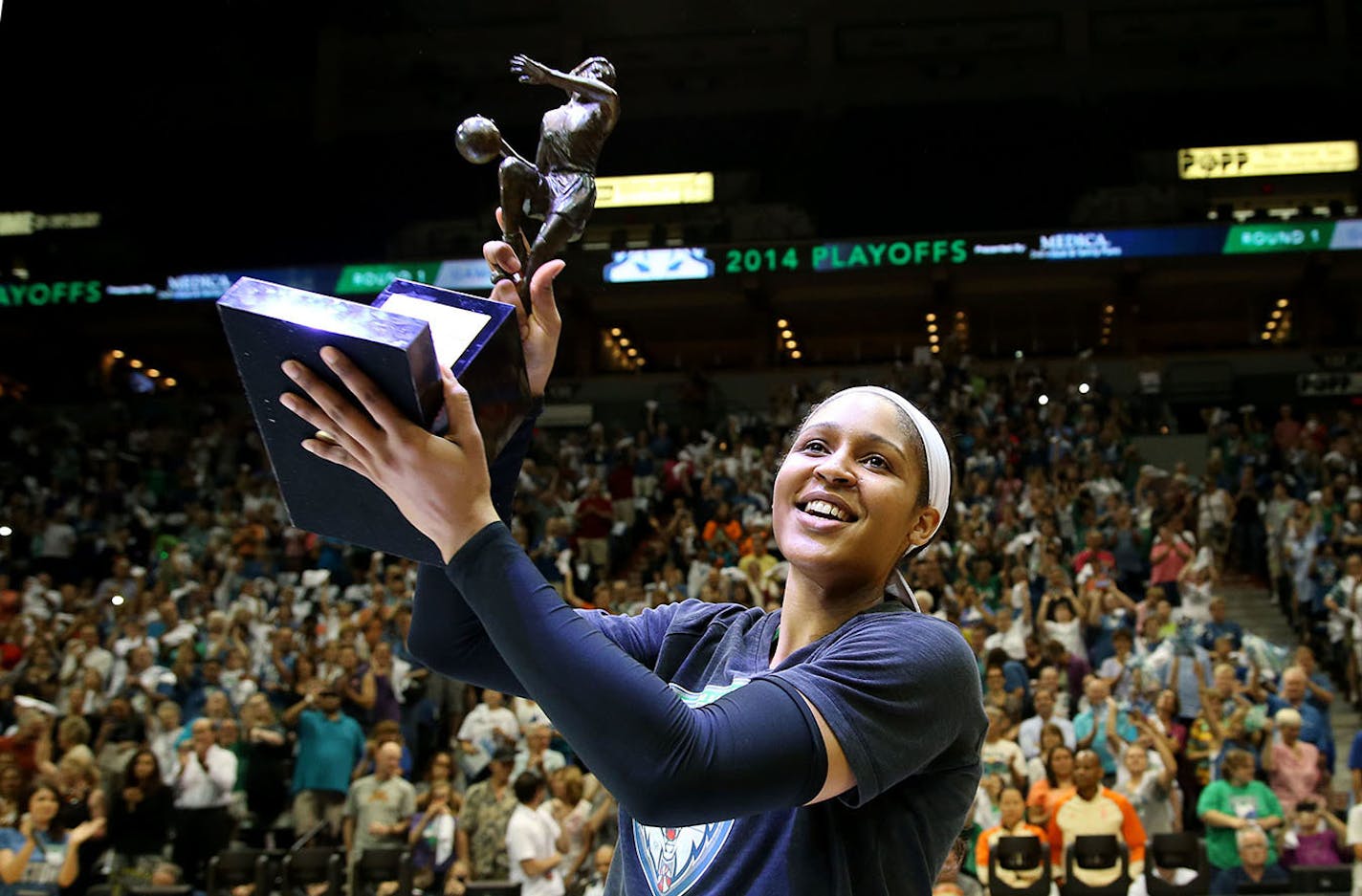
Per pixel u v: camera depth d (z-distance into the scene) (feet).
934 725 4.19
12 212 81.15
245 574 46.62
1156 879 22.04
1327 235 73.92
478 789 25.17
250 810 29.01
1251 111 83.76
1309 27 83.87
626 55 86.07
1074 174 83.71
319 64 84.94
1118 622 34.40
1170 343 86.89
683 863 4.38
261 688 34.27
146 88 84.12
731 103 86.07
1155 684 29.73
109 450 65.31
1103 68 84.64
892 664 4.14
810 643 4.64
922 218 84.23
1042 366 70.33
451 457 3.76
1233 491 52.65
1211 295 82.17
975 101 84.99
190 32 82.89
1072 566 40.98
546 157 4.70
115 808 26.68
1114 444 56.08
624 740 3.64
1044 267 78.74
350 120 85.46
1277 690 31.14
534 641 3.73
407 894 23.48
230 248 83.92
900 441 4.74
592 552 50.70
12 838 24.38
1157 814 25.62
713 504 54.44
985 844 23.00
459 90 84.99
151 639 37.40
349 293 75.97
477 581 3.82
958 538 43.06
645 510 56.75
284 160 84.69
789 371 76.89
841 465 4.68
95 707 34.40
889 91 85.35
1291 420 59.67
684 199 83.87
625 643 5.16
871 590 4.74
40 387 80.79
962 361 68.90
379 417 3.64
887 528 4.65
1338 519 43.16
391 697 32.12
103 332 82.79
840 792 3.98
